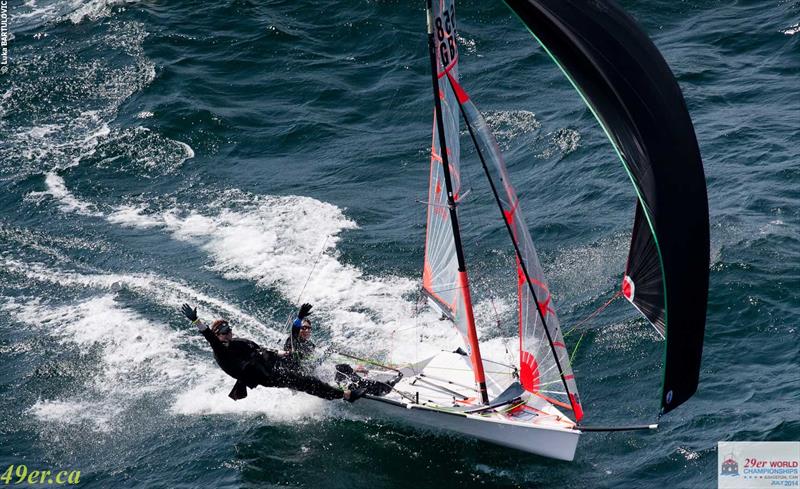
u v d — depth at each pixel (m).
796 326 60.25
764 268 65.75
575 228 74.75
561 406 53.00
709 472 50.16
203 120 95.69
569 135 89.12
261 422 57.41
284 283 71.50
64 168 88.81
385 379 57.66
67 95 100.81
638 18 109.69
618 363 59.94
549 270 70.00
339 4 116.19
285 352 55.75
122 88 101.62
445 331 65.31
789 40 100.88
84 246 77.31
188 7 117.38
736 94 92.62
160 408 59.31
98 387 61.47
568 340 62.50
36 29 114.25
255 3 117.62
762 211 73.06
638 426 48.56
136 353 64.56
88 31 113.06
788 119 86.75
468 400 54.78
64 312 69.25
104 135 93.94
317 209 81.25
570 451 51.41
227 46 109.38
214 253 75.62
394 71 104.38
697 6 111.00
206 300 69.88
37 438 57.09
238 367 53.88
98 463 54.97
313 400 58.62
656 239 42.81
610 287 66.94
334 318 67.19
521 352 53.16
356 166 88.62
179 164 89.75
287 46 109.25
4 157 90.75
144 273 73.44
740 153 82.12
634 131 43.06
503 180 47.34
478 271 71.31
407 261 73.62
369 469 52.94
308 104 99.56
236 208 82.12
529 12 43.56
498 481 51.34
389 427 56.22
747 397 55.22
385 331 65.50
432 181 53.25
